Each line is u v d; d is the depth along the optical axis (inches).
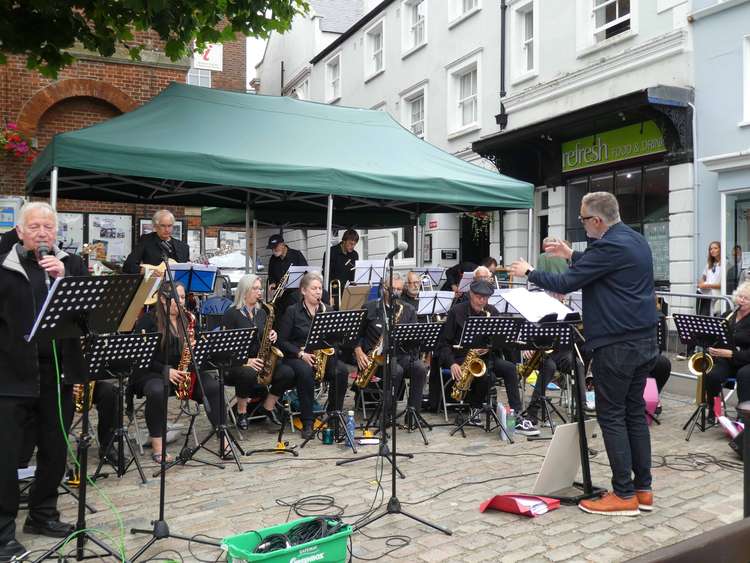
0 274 125.9
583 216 156.9
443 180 297.9
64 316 117.1
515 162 497.4
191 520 151.2
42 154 252.7
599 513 152.7
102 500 164.4
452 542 137.6
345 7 935.0
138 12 236.5
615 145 430.0
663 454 202.1
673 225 390.3
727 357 219.6
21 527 146.9
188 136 265.3
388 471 187.5
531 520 149.7
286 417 229.1
